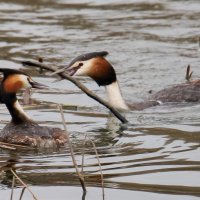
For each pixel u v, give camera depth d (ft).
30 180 36.32
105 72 51.88
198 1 83.25
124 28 72.54
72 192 34.58
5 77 44.19
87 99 53.47
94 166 38.37
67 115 49.37
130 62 62.34
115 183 35.76
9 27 73.61
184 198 33.63
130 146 42.06
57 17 77.46
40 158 40.04
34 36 70.33
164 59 62.95
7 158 40.09
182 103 52.31
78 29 72.49
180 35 69.92
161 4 82.48
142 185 35.47
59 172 37.45
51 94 54.60
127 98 54.13
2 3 83.92
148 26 73.15
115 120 48.34
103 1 84.38
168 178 36.42
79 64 51.70
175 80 57.88
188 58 63.10
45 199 33.81
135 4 82.79
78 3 83.61
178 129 45.80
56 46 66.69
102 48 65.87
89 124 47.29
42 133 43.34
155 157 39.78
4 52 65.10
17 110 44.01
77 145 42.45
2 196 34.24
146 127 46.52
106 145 42.29
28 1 84.84
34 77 58.34
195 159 39.29
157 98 53.06
